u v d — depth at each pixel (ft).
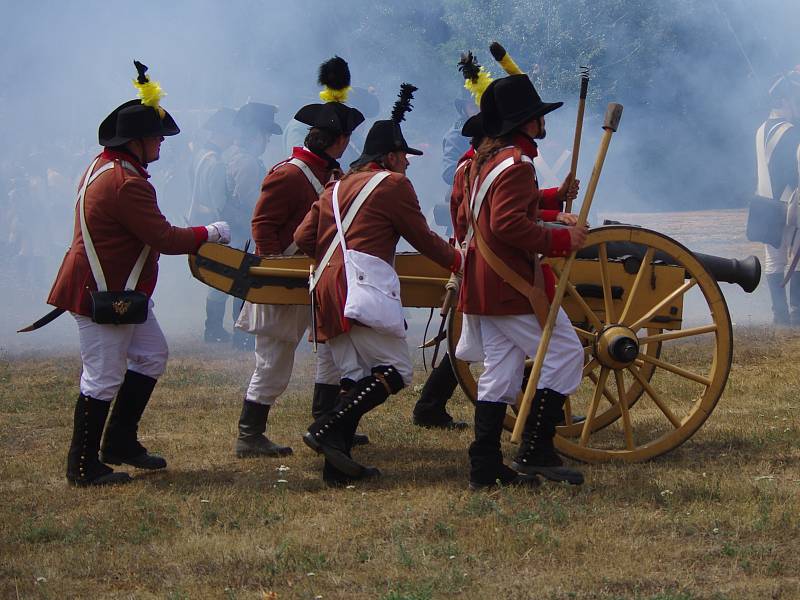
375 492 25.57
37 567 21.25
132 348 27.66
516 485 25.17
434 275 28.40
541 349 23.93
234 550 21.70
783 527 22.21
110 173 26.21
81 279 26.30
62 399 37.73
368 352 25.27
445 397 32.24
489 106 24.66
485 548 21.49
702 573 20.18
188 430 32.76
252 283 27.22
